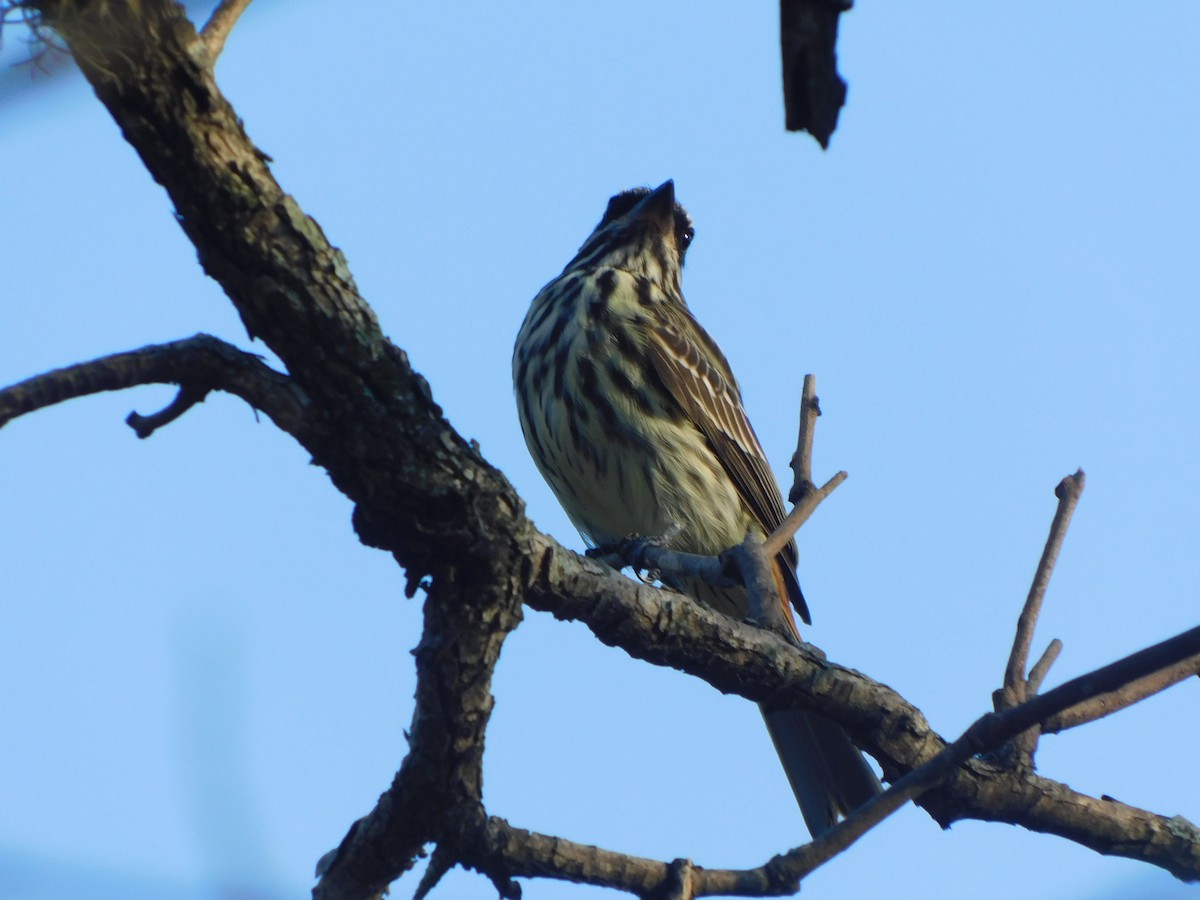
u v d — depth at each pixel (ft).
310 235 22.61
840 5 18.03
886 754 34.01
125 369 23.11
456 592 25.57
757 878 23.54
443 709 25.73
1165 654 22.58
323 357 23.31
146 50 19.97
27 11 18.99
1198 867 34.22
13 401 22.27
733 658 32.63
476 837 26.21
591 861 26.11
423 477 24.54
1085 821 33.88
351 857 27.30
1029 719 23.02
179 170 21.31
